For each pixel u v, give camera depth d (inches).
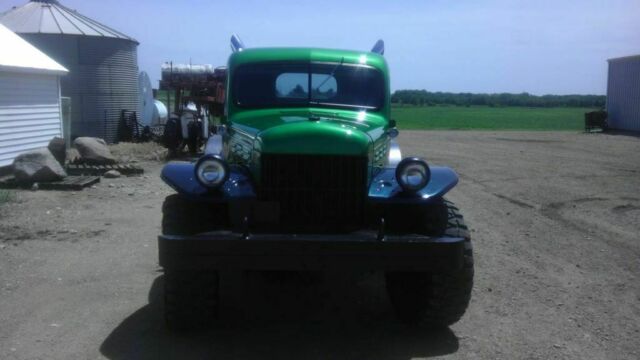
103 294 253.3
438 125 1726.1
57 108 671.1
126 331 217.0
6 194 445.1
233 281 278.2
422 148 934.4
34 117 621.9
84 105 863.1
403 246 193.6
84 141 584.7
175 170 216.7
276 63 270.8
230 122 255.8
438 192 211.8
